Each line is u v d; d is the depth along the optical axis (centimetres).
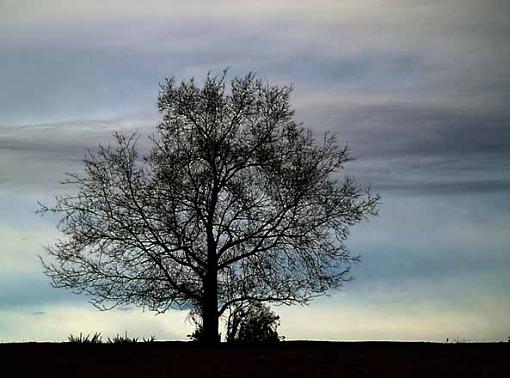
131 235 3131
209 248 3123
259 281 3127
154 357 2062
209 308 3091
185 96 3206
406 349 2184
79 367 1927
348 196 3177
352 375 1814
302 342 2458
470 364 1931
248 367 1912
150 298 3114
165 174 3131
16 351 2155
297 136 3216
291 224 3144
